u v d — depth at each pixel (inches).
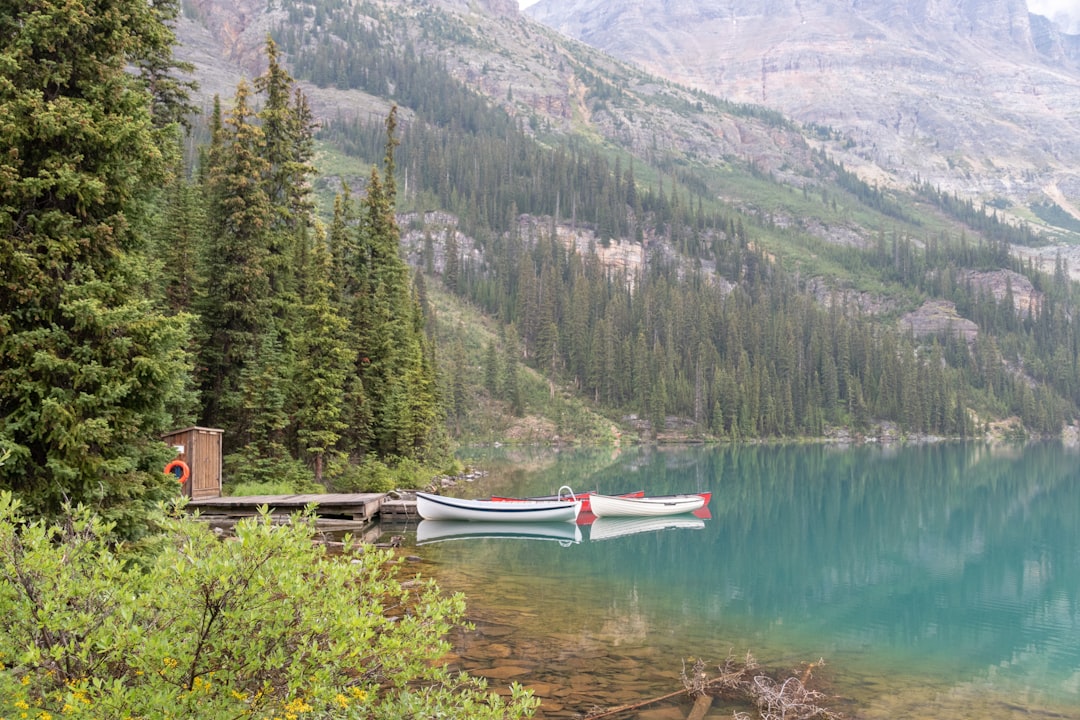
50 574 237.3
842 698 540.7
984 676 617.9
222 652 254.4
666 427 5585.6
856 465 3580.2
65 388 501.0
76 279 520.7
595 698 489.1
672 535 1398.9
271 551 251.8
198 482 1154.0
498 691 485.4
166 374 529.7
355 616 254.1
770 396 5994.1
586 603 773.9
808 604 866.8
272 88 1582.2
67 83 534.6
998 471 3280.0
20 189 494.3
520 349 6309.1
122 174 544.1
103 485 497.4
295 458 1508.4
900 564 1187.9
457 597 299.3
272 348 1385.3
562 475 2623.0
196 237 1298.0
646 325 6663.4
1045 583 1051.9
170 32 1219.2
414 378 2070.6
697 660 578.6
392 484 1534.2
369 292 1806.1
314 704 256.2
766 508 1905.8
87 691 229.3
